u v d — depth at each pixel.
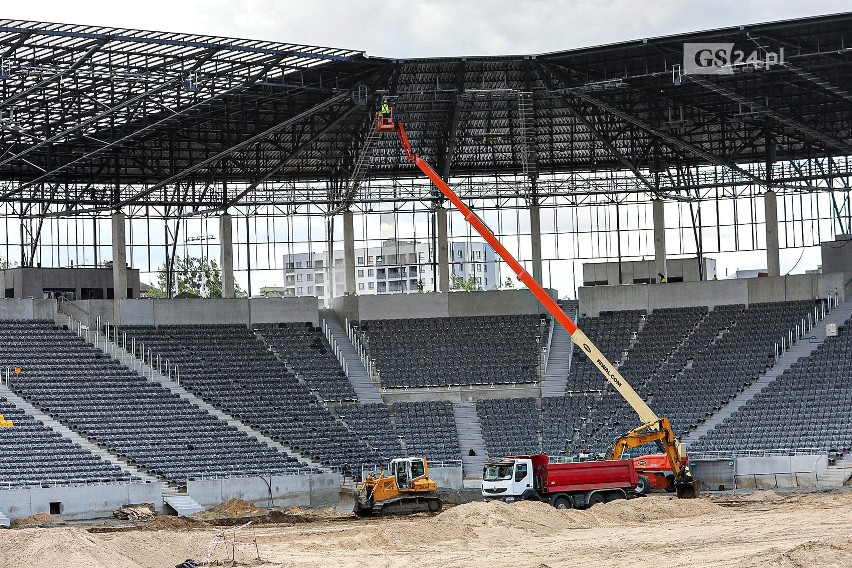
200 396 85.69
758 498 67.81
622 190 104.50
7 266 103.94
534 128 93.19
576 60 79.31
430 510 68.56
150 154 95.06
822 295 94.56
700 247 109.88
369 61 76.06
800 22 71.31
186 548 49.03
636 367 92.31
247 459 78.31
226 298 96.50
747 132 97.56
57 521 66.56
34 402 78.94
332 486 76.25
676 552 48.56
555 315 69.31
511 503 60.09
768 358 89.06
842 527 54.25
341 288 167.25
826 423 78.94
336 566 46.78
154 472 74.44
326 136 93.38
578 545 51.25
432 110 87.31
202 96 77.31
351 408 88.69
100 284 98.62
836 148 97.19
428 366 94.56
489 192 104.69
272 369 91.31
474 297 100.19
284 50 69.81
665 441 68.38
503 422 88.38
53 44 65.31
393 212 110.06
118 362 86.88
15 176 97.69
